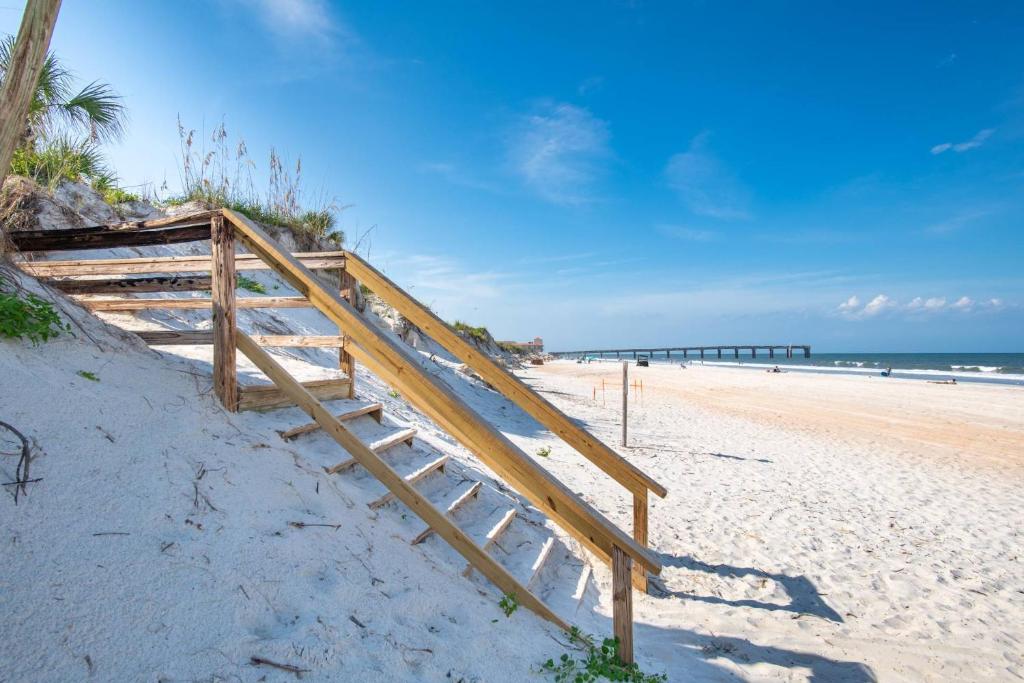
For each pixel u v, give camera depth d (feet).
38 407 8.89
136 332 12.99
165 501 8.62
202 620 7.13
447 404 9.47
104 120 25.08
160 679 6.19
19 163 25.21
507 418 40.40
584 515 9.82
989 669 12.13
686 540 19.63
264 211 39.24
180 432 10.30
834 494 26.73
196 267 13.97
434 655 8.52
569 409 55.06
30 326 10.11
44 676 5.73
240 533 8.80
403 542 11.32
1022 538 21.16
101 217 27.27
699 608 14.76
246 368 15.57
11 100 9.28
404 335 47.67
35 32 9.30
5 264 11.75
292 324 31.27
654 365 216.74
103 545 7.42
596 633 12.17
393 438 15.55
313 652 7.41
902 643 13.24
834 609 15.06
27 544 6.91
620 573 10.07
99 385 10.30
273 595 8.11
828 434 45.09
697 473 29.78
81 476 8.21
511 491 19.88
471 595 10.87
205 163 36.94
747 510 23.48
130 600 6.92
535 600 11.53
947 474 31.65
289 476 10.91
